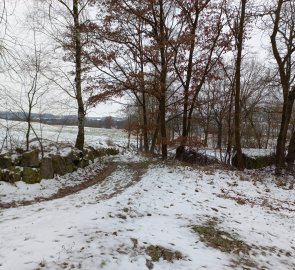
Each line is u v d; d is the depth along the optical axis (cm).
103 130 5075
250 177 1702
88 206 916
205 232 795
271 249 774
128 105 2609
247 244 772
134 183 1320
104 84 1781
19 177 1204
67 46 1711
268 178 1789
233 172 1788
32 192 1169
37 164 1284
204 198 1142
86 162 1741
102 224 734
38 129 2675
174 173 1545
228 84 3278
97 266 550
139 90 1802
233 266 639
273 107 3462
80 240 636
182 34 1861
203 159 2153
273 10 1856
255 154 2209
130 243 654
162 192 1146
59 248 595
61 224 724
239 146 1988
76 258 566
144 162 1959
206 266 615
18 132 2025
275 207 1198
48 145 1611
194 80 1973
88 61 1764
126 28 1872
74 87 1773
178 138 1864
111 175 1560
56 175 1397
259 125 4275
